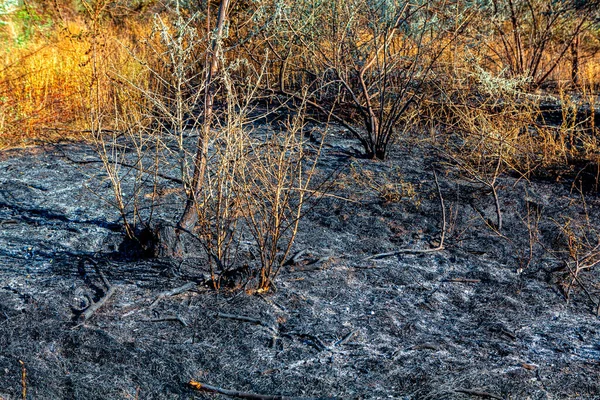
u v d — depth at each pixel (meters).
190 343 3.13
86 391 2.77
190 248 4.05
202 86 4.00
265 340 3.18
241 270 3.64
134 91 6.79
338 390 2.82
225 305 3.46
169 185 5.27
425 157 6.07
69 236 4.29
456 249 4.33
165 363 2.96
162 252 3.97
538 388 2.87
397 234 4.53
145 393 2.79
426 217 4.79
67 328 3.19
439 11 6.07
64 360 2.98
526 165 5.68
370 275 3.92
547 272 4.03
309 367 2.98
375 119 6.05
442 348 3.19
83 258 3.97
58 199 4.97
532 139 6.18
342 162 5.91
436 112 6.79
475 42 7.44
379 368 2.99
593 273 4.03
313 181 5.35
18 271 3.78
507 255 4.27
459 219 4.76
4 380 2.83
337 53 6.16
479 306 3.63
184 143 6.23
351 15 5.96
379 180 5.46
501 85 6.26
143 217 4.62
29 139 6.59
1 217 4.61
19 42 9.10
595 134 6.46
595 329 3.42
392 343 3.21
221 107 7.00
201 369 2.94
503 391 2.85
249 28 6.27
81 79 7.12
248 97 4.21
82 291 3.55
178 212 4.72
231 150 3.80
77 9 10.24
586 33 9.34
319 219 4.68
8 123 6.67
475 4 6.32
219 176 3.75
